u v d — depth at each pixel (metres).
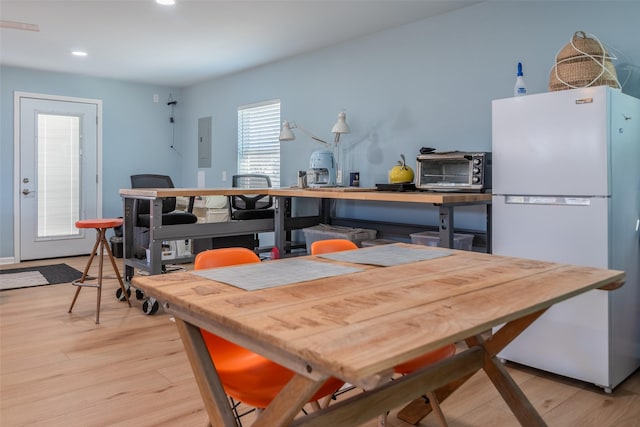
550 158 2.41
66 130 5.97
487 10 3.44
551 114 2.40
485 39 3.46
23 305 3.76
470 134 3.56
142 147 6.58
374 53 4.23
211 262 1.67
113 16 3.80
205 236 3.71
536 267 1.50
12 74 5.56
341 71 4.54
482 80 3.48
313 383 0.87
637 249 2.51
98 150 6.21
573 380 2.44
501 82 3.38
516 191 2.54
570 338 2.38
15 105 5.60
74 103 6.00
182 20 3.89
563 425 1.99
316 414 1.10
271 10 3.65
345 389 2.15
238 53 4.91
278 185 5.38
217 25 4.01
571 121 2.33
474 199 2.94
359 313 0.98
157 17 3.82
